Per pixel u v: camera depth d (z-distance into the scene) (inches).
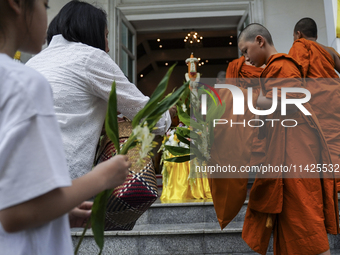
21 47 24.7
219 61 574.9
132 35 263.7
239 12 241.9
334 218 62.4
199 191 137.8
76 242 91.0
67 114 41.2
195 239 92.0
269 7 230.7
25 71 21.2
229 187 65.5
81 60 43.6
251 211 68.4
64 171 20.5
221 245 91.7
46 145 20.1
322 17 227.0
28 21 23.7
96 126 44.1
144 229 98.0
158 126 46.1
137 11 237.1
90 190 22.4
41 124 20.2
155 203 116.5
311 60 86.2
